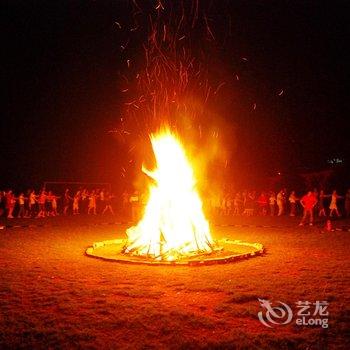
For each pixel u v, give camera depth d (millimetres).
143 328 6383
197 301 7719
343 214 29141
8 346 5777
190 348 5715
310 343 5840
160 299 7871
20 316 6918
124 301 7703
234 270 10297
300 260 11617
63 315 6965
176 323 6520
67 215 31016
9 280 9367
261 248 13258
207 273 9961
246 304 7520
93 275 9836
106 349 5691
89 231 19547
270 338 5953
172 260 11586
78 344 5828
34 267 10805
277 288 8508
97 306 7398
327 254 12617
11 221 25234
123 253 12969
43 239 16469
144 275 9805
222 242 15375
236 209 31016
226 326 6473
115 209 37812
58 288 8656
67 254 12883
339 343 5867
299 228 20266
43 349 5699
